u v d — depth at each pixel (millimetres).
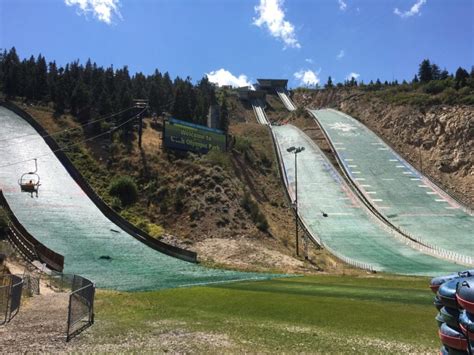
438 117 96125
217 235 53750
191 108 101875
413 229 60375
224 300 24984
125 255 44781
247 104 180250
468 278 8781
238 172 75875
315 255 51656
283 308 21750
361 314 19656
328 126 117438
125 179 62250
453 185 78562
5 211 46125
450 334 9102
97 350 14086
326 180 81312
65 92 95938
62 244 45000
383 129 108938
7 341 15125
